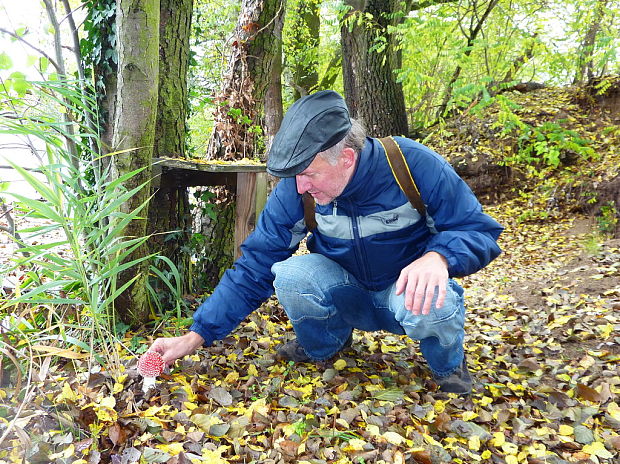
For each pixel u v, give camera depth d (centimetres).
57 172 191
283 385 215
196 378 210
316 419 189
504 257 592
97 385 194
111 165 234
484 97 725
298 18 1096
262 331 278
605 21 794
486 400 213
